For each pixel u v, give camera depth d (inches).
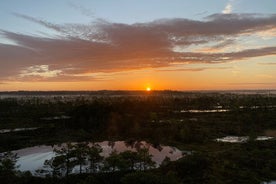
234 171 3437.5
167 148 4940.9
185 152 4443.9
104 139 5743.1
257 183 3184.1
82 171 3506.4
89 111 7249.0
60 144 5241.1
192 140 5447.8
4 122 7372.1
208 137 5757.9
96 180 3085.6
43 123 7155.5
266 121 7480.3
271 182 3260.3
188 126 6348.4
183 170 3376.0
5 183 2960.1
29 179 3152.1
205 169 3430.1
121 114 7465.6
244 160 3831.2
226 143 5167.3
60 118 7682.1
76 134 6063.0
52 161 3511.3
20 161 4212.6
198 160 3567.9
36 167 3882.9
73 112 7524.6
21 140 5561.0
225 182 3147.1
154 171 3336.6
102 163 3587.6
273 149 4542.3
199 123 7106.3
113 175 3275.1
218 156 4003.4
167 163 3607.3
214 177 3221.0
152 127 6412.4
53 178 3223.4
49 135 5989.2
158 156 4382.4
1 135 5757.9
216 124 7062.0
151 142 5354.3
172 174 2979.8
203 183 3085.6
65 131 6289.4
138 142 5423.2
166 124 6717.5
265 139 5477.4
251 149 4512.8
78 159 3430.1
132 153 3506.4
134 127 6250.0
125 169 3408.0
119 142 5452.8
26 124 7126.0
